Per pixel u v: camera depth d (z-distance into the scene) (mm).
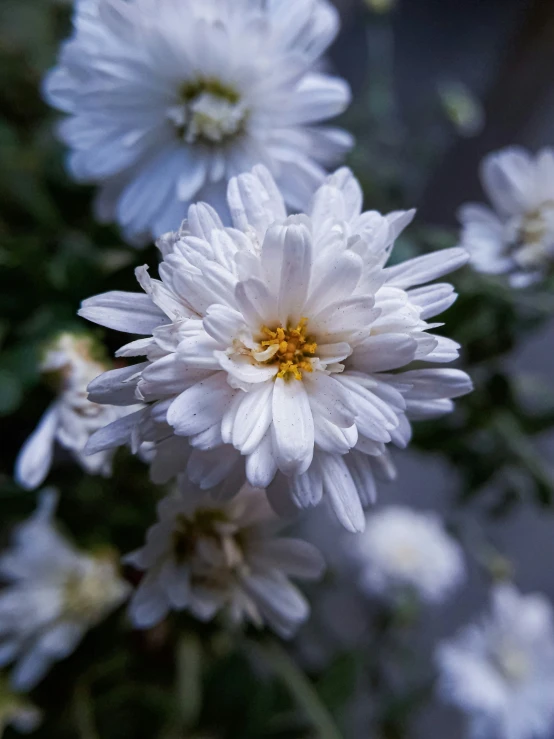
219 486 128
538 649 257
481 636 259
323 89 159
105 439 126
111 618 204
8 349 174
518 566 349
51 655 196
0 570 194
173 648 209
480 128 318
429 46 339
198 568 143
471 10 335
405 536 271
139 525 179
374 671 273
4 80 252
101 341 163
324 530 298
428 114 303
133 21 150
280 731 211
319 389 124
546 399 219
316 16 161
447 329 183
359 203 134
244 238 124
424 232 209
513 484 225
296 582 246
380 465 134
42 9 251
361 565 274
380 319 123
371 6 275
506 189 186
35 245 187
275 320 126
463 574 293
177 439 127
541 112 311
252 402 122
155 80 157
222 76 157
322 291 124
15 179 215
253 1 155
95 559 195
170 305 121
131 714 211
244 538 146
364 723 279
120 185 168
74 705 205
